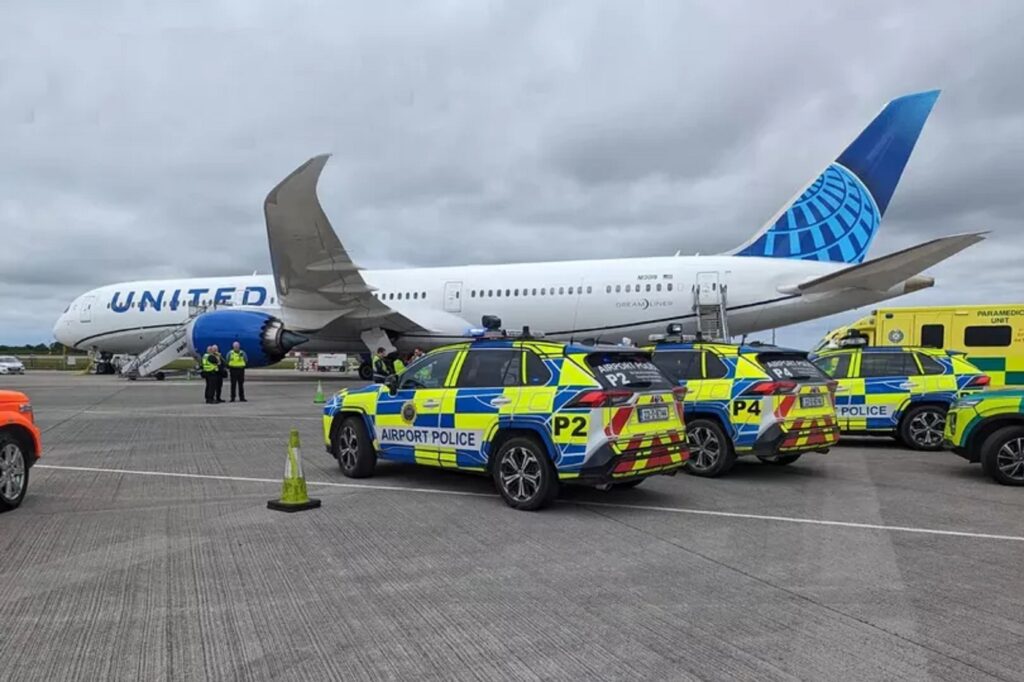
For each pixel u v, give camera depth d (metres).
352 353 30.20
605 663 3.79
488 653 3.92
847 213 21.69
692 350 10.18
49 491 8.26
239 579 5.16
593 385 7.12
